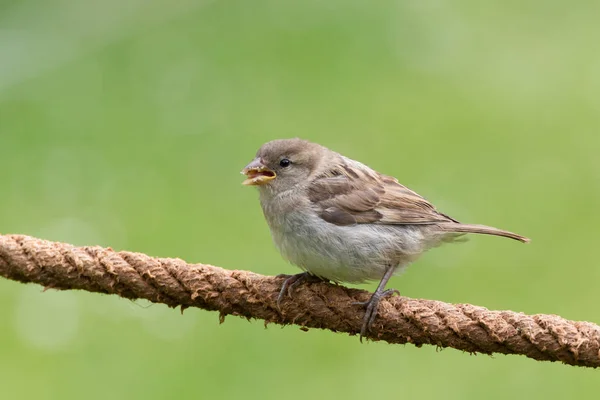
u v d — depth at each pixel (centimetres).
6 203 1352
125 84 1620
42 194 1362
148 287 577
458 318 556
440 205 1330
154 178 1392
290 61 1656
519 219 1310
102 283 572
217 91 1590
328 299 596
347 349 1103
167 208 1335
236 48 1697
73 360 1097
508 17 1808
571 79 1603
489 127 1488
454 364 1083
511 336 539
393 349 1102
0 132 1504
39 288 1186
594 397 1051
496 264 1231
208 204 1339
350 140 1463
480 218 1307
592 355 525
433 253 1232
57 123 1527
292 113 1516
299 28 1745
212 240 1277
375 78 1611
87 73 1650
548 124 1491
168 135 1488
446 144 1452
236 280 588
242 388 1078
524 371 1073
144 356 1099
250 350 1105
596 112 1525
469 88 1573
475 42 1719
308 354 1100
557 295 1191
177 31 1762
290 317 601
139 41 1722
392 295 608
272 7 1802
